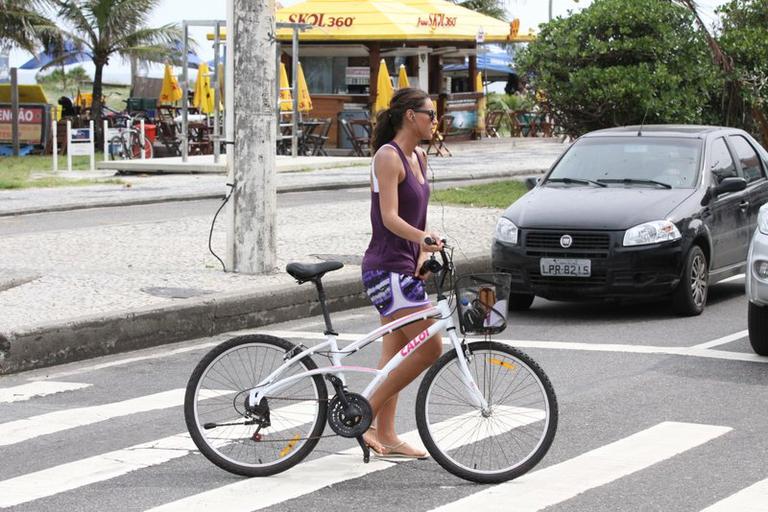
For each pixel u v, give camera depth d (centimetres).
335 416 968
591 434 1096
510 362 960
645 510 883
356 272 1883
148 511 891
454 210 2791
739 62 3045
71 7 5538
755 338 1434
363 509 891
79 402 1249
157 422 1162
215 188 3441
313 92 5225
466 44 5644
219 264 2019
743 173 1923
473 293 950
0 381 1356
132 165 4094
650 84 2872
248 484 955
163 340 1562
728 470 984
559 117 3055
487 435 955
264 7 1875
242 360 980
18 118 5184
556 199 1762
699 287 1738
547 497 914
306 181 3594
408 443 1038
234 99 1903
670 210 1712
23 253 2156
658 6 2950
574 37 2948
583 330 1628
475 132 5856
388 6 5106
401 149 974
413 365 973
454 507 891
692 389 1277
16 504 913
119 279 1831
